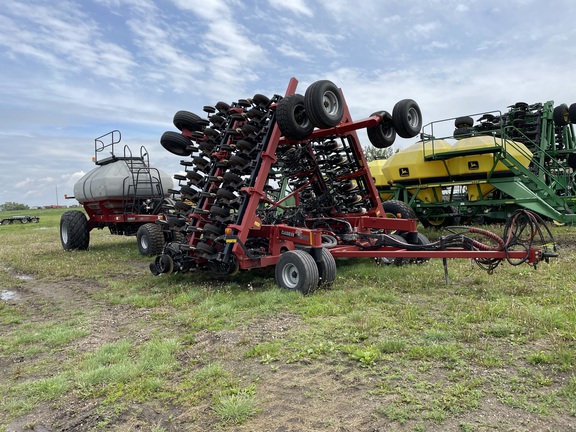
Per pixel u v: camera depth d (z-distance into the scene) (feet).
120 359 13.82
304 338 14.38
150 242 35.60
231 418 9.93
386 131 27.12
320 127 22.47
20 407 11.31
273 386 11.32
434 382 10.93
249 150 22.93
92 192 40.50
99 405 11.10
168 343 14.74
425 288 20.07
